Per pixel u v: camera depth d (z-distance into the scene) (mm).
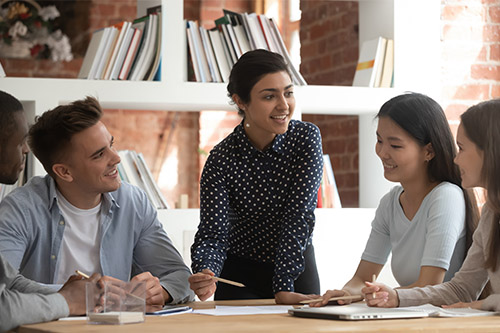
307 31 5289
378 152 2402
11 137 2109
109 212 2297
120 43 3434
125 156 3475
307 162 2391
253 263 2557
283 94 2289
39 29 6023
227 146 2439
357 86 3830
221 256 2367
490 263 1994
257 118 2303
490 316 1743
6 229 2158
